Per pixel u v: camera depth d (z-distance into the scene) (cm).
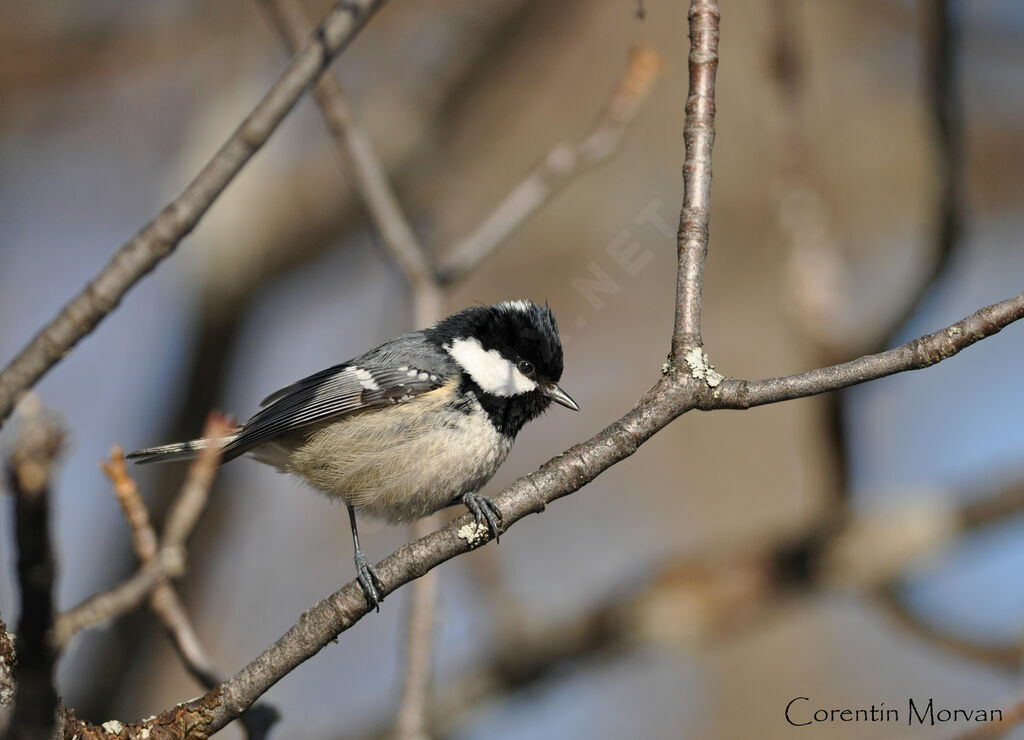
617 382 1437
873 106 1455
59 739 441
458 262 855
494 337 797
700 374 496
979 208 1468
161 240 544
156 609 609
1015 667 1052
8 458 332
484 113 1338
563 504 1442
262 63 1274
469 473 782
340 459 779
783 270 996
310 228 1273
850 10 1445
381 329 1403
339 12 567
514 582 1312
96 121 1485
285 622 1299
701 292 512
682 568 1145
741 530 1388
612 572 1379
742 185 1452
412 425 768
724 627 1122
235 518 1262
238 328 1262
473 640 1244
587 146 841
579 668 1152
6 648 435
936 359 469
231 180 557
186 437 1252
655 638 1115
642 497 1442
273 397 844
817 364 970
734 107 1428
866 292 1424
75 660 1171
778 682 1301
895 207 1453
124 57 1423
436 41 1352
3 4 1422
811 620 1329
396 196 1316
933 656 1130
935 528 1073
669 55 1382
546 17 1301
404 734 704
